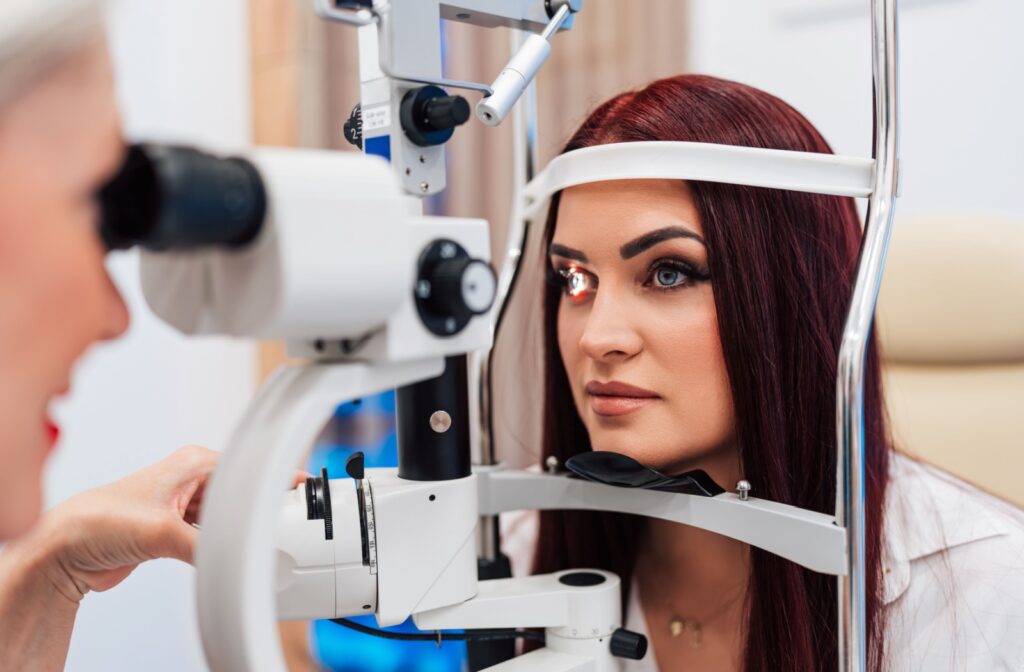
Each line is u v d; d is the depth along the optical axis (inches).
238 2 71.6
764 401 25.4
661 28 63.7
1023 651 27.9
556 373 31.6
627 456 24.6
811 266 26.9
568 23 23.1
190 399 71.0
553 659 23.4
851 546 20.2
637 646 23.7
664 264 24.9
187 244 12.4
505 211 69.7
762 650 26.4
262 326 13.4
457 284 15.7
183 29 69.6
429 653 57.7
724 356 25.0
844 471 20.3
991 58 54.0
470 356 28.9
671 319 24.8
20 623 22.4
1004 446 39.6
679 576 30.3
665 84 27.7
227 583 14.5
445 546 21.6
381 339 15.4
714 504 23.6
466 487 22.0
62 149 10.3
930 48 56.1
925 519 31.6
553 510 32.9
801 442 27.0
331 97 70.7
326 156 14.0
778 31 61.9
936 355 41.8
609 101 28.4
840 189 21.9
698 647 29.7
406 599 21.0
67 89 10.3
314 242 13.1
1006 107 53.9
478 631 25.1
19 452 10.9
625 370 25.1
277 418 15.0
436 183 21.2
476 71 68.1
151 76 68.5
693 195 24.4
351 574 20.4
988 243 41.5
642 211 24.4
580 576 25.0
